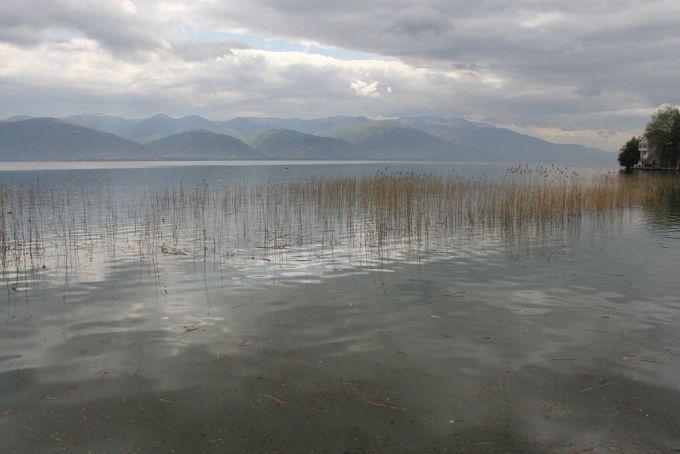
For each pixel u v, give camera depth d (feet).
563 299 33.50
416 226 64.80
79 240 56.08
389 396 20.31
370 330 27.53
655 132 253.03
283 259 46.16
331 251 50.03
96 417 18.66
